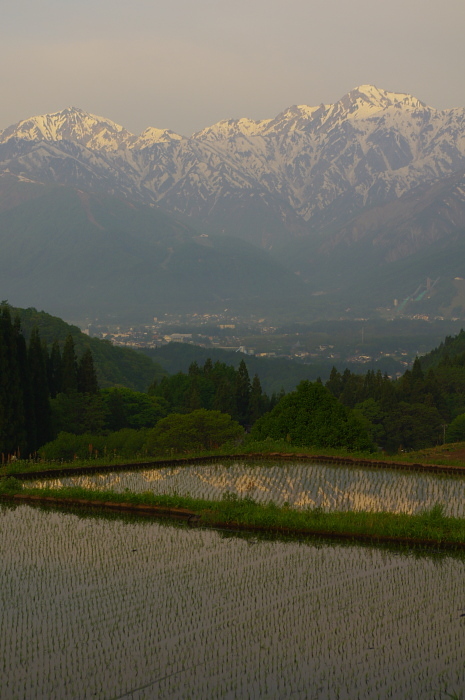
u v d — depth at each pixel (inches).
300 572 1259.2
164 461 2304.4
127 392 5526.6
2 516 1663.4
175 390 6412.4
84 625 1055.0
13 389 3348.9
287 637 1011.9
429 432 5831.7
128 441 3796.8
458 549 1403.8
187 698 871.7
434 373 7283.5
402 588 1180.5
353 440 2824.8
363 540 1465.3
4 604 1130.7
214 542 1446.9
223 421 3855.8
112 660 956.0
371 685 895.7
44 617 1080.8
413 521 1510.8
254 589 1176.8
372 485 1984.5
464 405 6830.7
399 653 966.4
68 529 1546.5
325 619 1063.6
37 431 3673.7
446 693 877.2
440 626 1039.0
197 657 960.9
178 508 1700.3
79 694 882.1
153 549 1398.9
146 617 1077.1
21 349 3553.2
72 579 1232.8
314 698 869.8
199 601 1130.7
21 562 1322.6
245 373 6250.0
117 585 1200.2
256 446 2503.7
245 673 922.7
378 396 6491.1
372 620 1059.3
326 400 2938.0
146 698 874.1
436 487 1959.9
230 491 1920.5
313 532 1501.0
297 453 2420.0
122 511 1712.6
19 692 887.1
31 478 2112.5
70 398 4463.6
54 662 952.9
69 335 4945.9
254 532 1521.9
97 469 2206.0
